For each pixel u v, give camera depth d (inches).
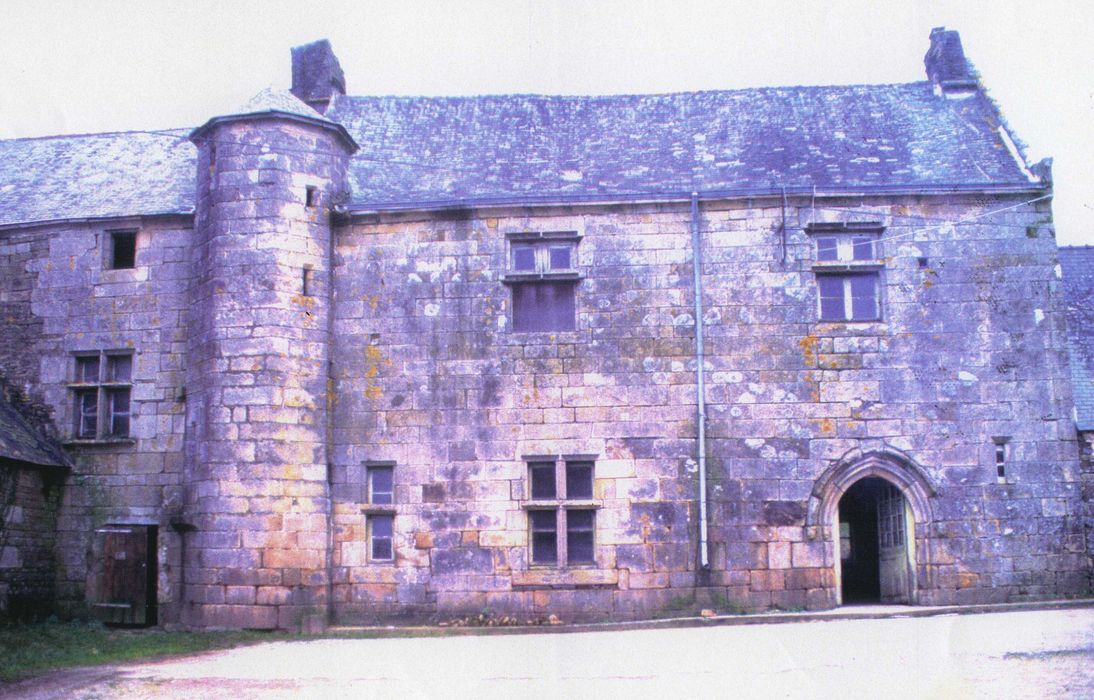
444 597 687.7
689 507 688.4
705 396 699.4
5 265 784.3
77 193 814.5
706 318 708.7
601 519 690.8
